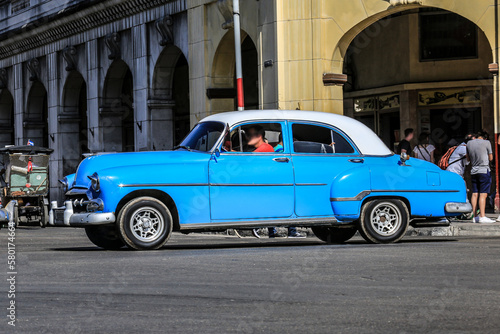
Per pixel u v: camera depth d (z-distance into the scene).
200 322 7.20
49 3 41.66
